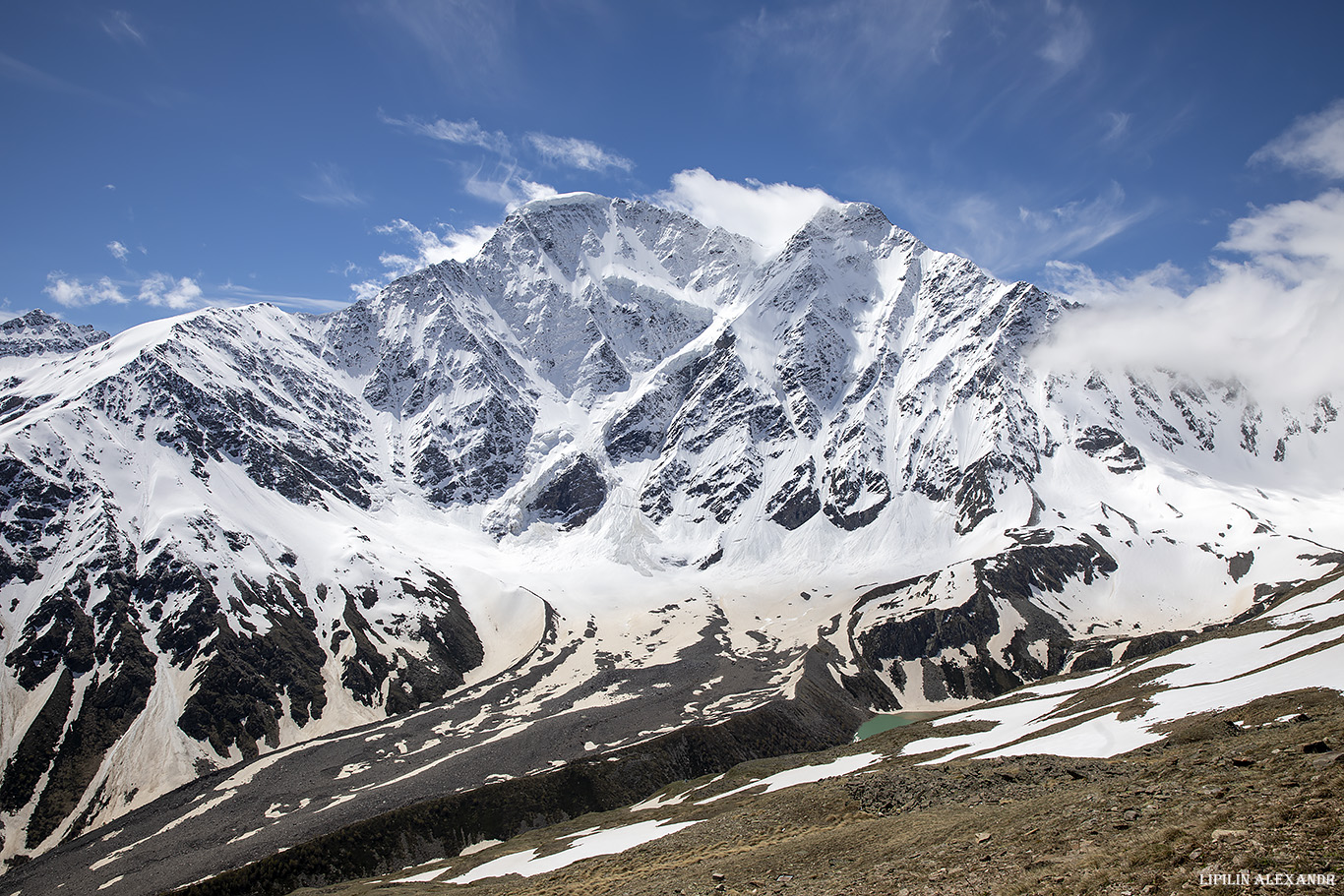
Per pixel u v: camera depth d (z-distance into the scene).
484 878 83.62
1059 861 33.34
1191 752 48.44
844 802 65.19
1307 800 29.67
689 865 58.66
